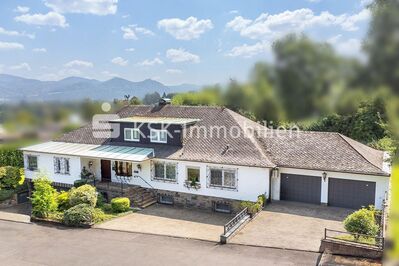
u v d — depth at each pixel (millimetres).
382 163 32500
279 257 22359
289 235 25875
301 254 22703
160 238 26703
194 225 29984
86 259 23141
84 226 29594
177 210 34562
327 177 32219
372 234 22797
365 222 23016
